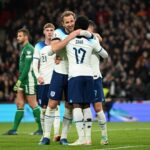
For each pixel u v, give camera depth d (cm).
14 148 1672
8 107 3803
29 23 5088
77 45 1719
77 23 1739
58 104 1945
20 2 5550
